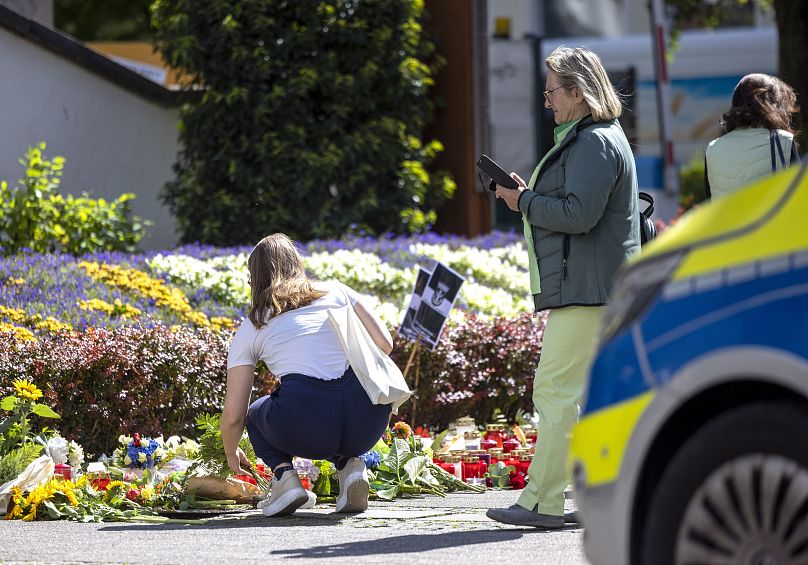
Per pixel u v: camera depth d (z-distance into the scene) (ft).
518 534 29.32
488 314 57.36
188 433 42.22
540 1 141.08
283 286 32.53
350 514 33.45
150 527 31.35
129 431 40.34
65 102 74.54
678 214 78.54
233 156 73.51
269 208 72.79
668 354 17.44
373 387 31.83
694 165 125.18
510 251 68.08
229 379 32.45
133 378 40.60
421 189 75.97
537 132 116.26
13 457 34.42
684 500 17.15
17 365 39.04
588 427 18.42
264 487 35.12
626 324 18.29
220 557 26.30
